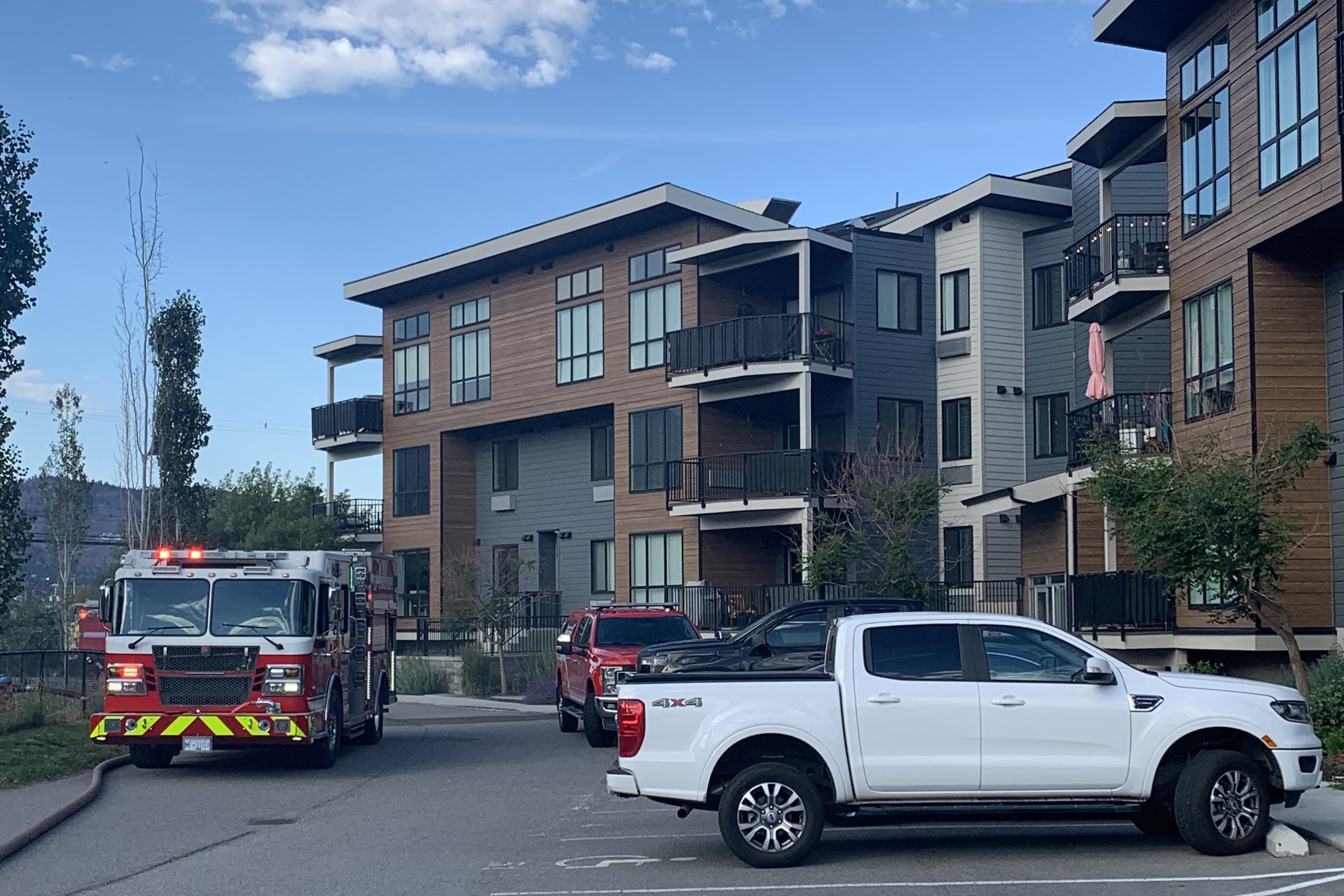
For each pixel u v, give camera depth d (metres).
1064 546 26.16
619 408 37.00
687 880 9.55
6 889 9.54
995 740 10.09
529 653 36.25
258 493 45.97
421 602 42.91
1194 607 20.72
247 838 11.77
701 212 35.06
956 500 33.72
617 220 35.75
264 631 16.06
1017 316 34.25
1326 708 15.74
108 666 15.83
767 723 10.09
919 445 33.84
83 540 57.66
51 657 32.84
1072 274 25.88
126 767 17.39
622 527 36.59
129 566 16.31
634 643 20.80
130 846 11.38
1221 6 21.12
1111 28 22.55
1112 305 24.00
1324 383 19.66
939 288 34.81
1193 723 10.14
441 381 42.84
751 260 33.53
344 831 12.16
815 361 32.19
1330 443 19.45
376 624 21.12
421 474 43.34
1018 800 10.11
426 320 43.62
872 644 10.36
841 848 10.84
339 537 45.44
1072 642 10.40
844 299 33.97
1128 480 17.72
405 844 11.32
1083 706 10.15
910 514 28.75
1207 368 21.33
